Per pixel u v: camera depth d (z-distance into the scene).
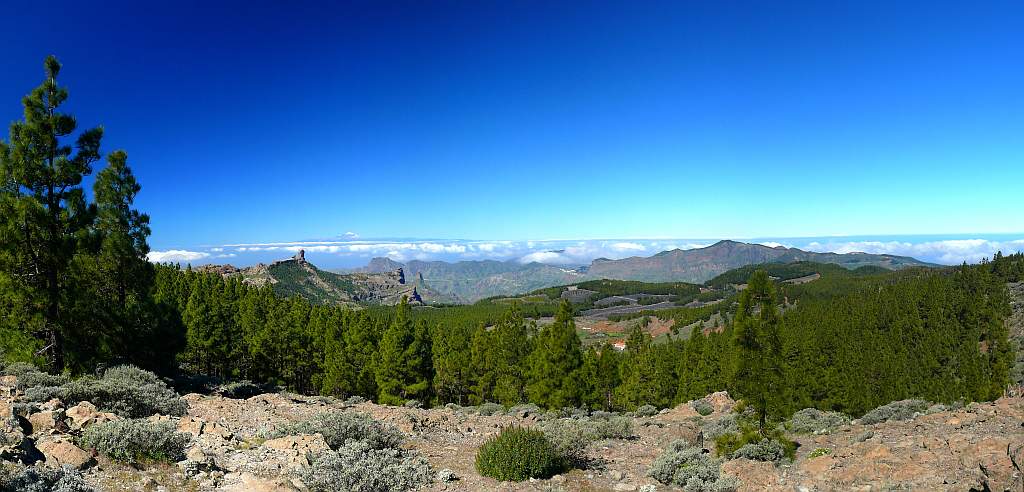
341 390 57.62
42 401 15.52
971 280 124.56
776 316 20.91
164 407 18.08
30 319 24.12
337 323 64.81
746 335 21.11
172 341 33.28
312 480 11.81
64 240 24.80
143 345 30.16
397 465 14.30
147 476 10.33
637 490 14.37
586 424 23.22
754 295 21.34
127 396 17.25
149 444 11.35
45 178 24.27
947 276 159.75
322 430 16.69
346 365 56.53
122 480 9.95
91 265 26.94
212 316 54.09
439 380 60.09
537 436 15.66
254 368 58.09
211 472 11.29
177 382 32.84
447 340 62.75
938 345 88.44
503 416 33.31
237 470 12.05
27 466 9.35
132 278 31.25
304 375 63.56
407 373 55.44
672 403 67.06
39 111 24.00
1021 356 81.38
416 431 21.12
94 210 26.31
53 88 24.42
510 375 57.59
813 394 68.25
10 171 23.31
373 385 59.00
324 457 13.31
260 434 16.73
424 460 16.02
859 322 107.75
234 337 56.31
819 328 103.31
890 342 93.69
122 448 11.08
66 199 25.25
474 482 14.31
